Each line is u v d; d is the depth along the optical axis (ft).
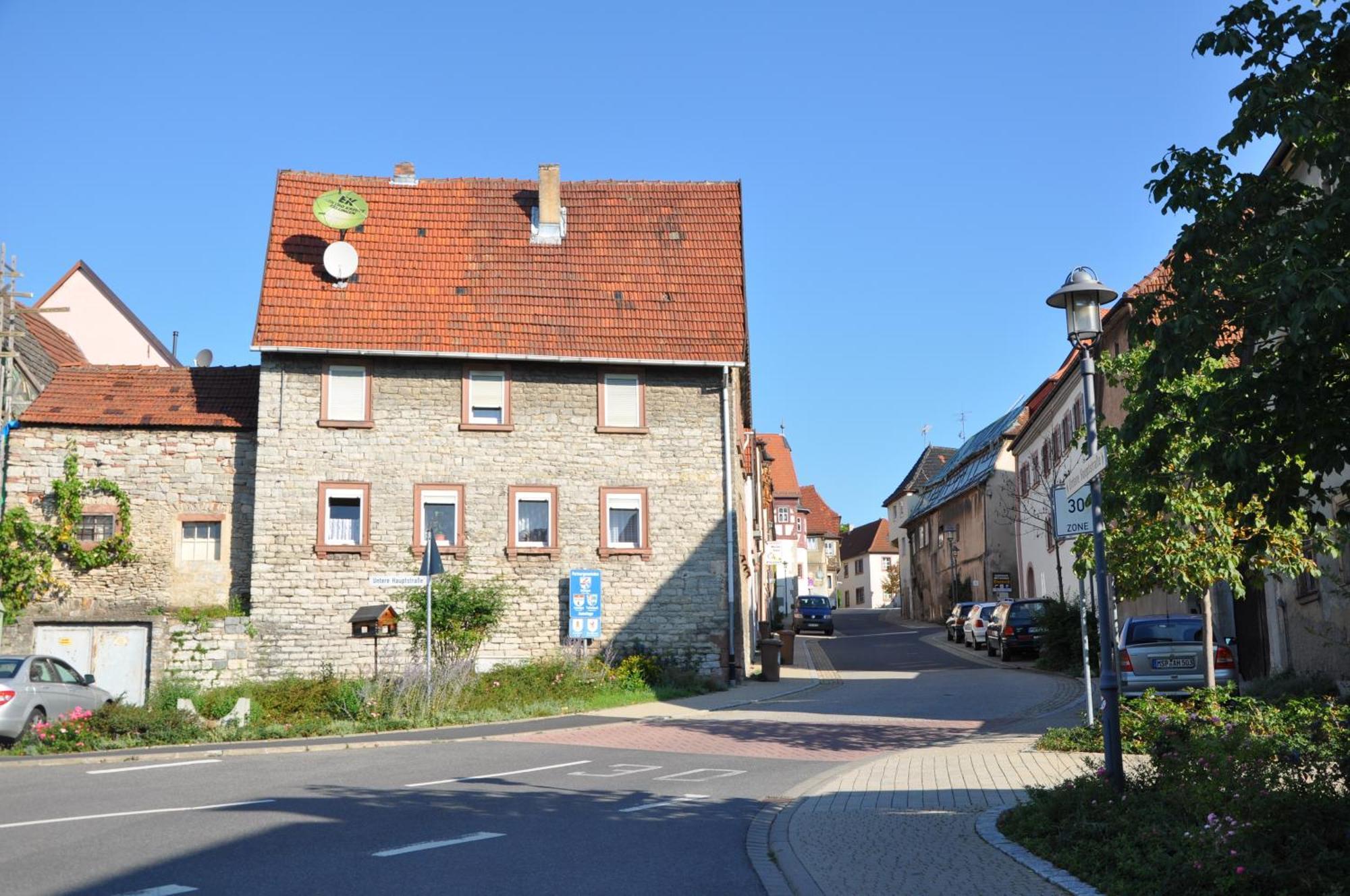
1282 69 25.94
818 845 30.55
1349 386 24.90
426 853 29.27
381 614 80.18
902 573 271.49
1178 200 26.71
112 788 41.22
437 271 94.48
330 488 87.40
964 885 25.58
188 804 37.22
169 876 26.04
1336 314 22.97
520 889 25.41
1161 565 52.34
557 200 99.30
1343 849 22.86
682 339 93.20
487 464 89.71
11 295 87.04
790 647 117.80
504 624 88.38
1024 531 160.56
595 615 88.02
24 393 89.97
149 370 92.22
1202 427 26.27
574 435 91.25
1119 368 55.93
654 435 92.27
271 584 85.51
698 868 28.17
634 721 67.82
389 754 53.42
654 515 91.30
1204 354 26.50
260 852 29.01
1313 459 25.29
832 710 72.08
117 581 85.97
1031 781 40.93
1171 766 32.01
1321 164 25.07
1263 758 29.84
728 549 91.56
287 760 51.29
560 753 53.31
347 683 73.51
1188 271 26.63
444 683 71.97
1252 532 28.17
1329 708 41.68
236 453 88.58
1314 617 65.16
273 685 75.97
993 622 120.78
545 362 91.09
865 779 43.24
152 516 86.89
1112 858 26.35
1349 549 57.82
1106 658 32.68
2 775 45.44
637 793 40.93
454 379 90.33
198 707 73.10
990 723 62.69
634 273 97.09
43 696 60.23
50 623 84.33
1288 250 23.94
